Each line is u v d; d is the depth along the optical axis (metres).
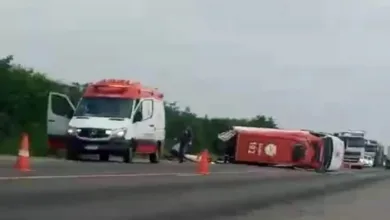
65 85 41.78
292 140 45.06
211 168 31.78
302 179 29.95
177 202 14.56
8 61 45.41
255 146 45.62
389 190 29.05
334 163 47.78
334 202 19.80
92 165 23.77
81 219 10.41
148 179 18.81
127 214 11.70
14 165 19.77
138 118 30.34
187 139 38.00
